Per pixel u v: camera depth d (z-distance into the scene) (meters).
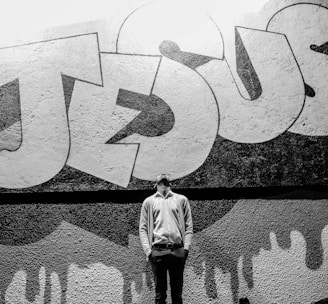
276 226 4.21
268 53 4.63
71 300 3.93
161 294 3.34
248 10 4.72
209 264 4.06
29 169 4.25
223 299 3.96
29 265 4.02
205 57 4.58
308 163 4.36
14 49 4.57
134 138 4.33
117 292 3.96
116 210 4.18
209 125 4.39
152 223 3.56
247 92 4.51
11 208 4.18
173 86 4.48
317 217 4.28
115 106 4.40
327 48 4.68
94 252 4.06
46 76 4.48
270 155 4.36
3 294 3.95
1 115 4.38
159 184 3.75
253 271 4.06
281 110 4.48
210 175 4.27
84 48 4.55
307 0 4.77
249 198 4.29
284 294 4.02
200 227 4.16
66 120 4.37
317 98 4.54
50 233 4.11
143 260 4.04
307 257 4.14
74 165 4.26
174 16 4.69
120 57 4.54
